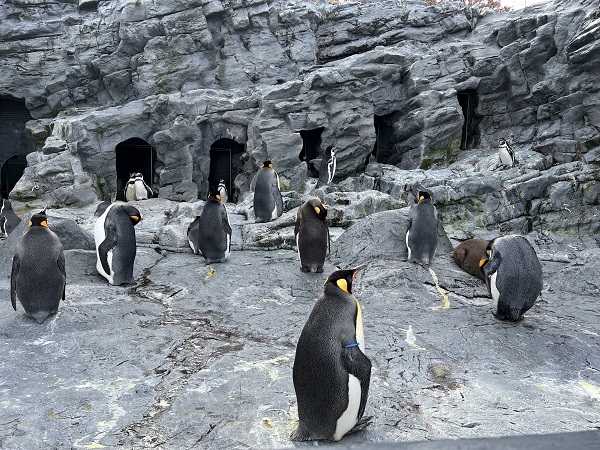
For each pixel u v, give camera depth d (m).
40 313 5.88
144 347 5.34
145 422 3.88
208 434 3.69
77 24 21.28
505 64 20.47
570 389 4.45
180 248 10.34
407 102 20.69
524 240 6.05
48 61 21.20
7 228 15.16
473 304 6.93
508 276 5.88
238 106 19.67
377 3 22.47
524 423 3.83
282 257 9.61
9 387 4.44
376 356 5.09
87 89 21.53
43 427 3.79
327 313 3.38
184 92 20.20
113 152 19.27
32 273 5.73
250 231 11.38
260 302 7.10
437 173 18.53
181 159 19.45
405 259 8.66
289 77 21.41
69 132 18.75
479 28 22.12
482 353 5.19
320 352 3.28
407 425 3.76
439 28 22.23
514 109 20.95
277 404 4.12
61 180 18.25
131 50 20.64
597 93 18.30
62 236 8.64
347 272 3.54
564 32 18.98
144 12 20.17
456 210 17.12
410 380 4.57
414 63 20.33
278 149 19.00
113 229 7.46
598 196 17.23
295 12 21.33
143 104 19.72
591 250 8.21
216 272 8.36
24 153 23.88
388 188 17.66
